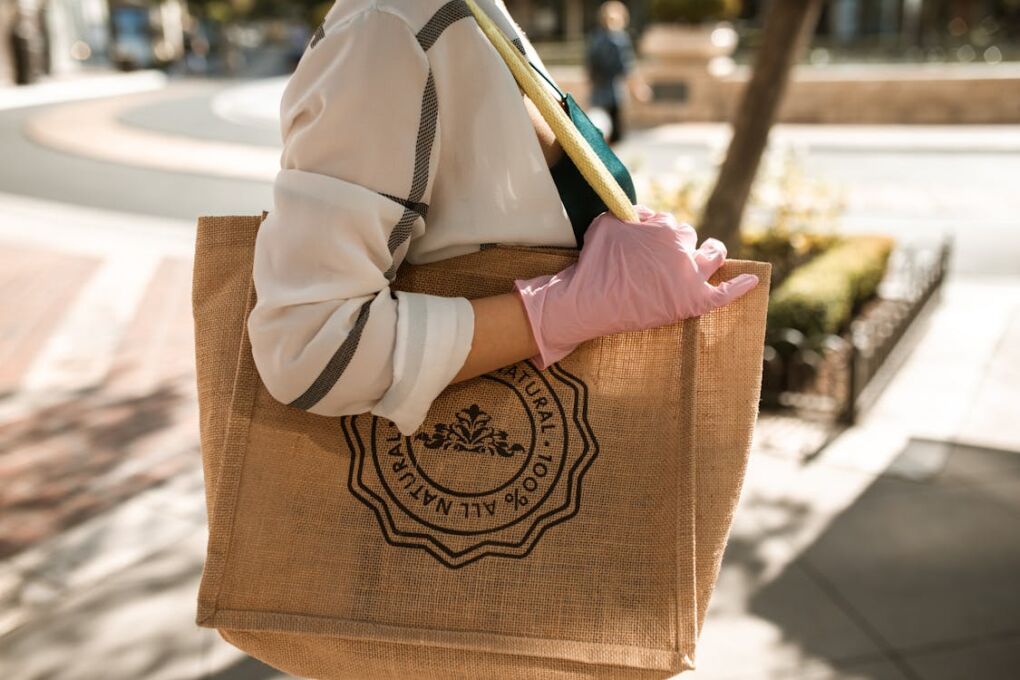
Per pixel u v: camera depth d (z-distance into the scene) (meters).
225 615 0.98
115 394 5.08
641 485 1.01
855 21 36.28
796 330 4.85
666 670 0.97
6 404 4.93
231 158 14.30
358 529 1.00
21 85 29.61
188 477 4.02
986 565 3.19
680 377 1.03
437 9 0.95
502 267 1.04
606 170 1.03
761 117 5.29
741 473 1.03
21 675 2.67
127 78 36.66
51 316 6.64
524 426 1.03
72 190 11.72
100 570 3.24
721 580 3.13
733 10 18.31
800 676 2.62
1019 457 4.06
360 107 0.91
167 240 9.12
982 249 8.33
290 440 1.00
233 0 61.75
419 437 1.02
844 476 3.90
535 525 1.00
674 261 0.99
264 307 0.92
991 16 35.12
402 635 0.97
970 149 14.60
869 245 6.54
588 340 1.04
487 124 1.00
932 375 5.22
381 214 0.93
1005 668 2.65
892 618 2.90
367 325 0.91
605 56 12.03
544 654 0.96
